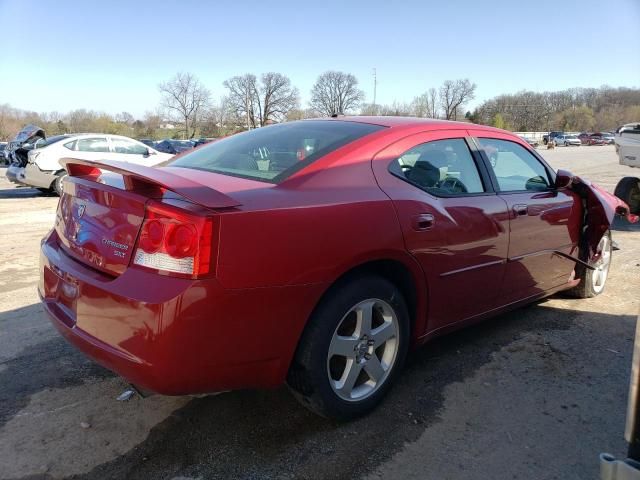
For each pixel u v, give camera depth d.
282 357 2.41
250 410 2.90
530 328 4.10
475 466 2.47
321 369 2.53
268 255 2.26
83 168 2.85
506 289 3.59
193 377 2.20
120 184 2.46
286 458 2.50
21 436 2.65
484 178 3.44
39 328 4.01
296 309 2.38
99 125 78.06
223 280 2.15
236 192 2.40
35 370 3.33
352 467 2.45
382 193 2.75
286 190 2.51
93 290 2.31
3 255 6.46
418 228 2.81
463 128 3.47
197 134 76.31
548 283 4.06
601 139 78.19
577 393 3.14
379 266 2.78
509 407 2.97
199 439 2.64
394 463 2.48
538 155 4.11
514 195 3.57
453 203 3.08
